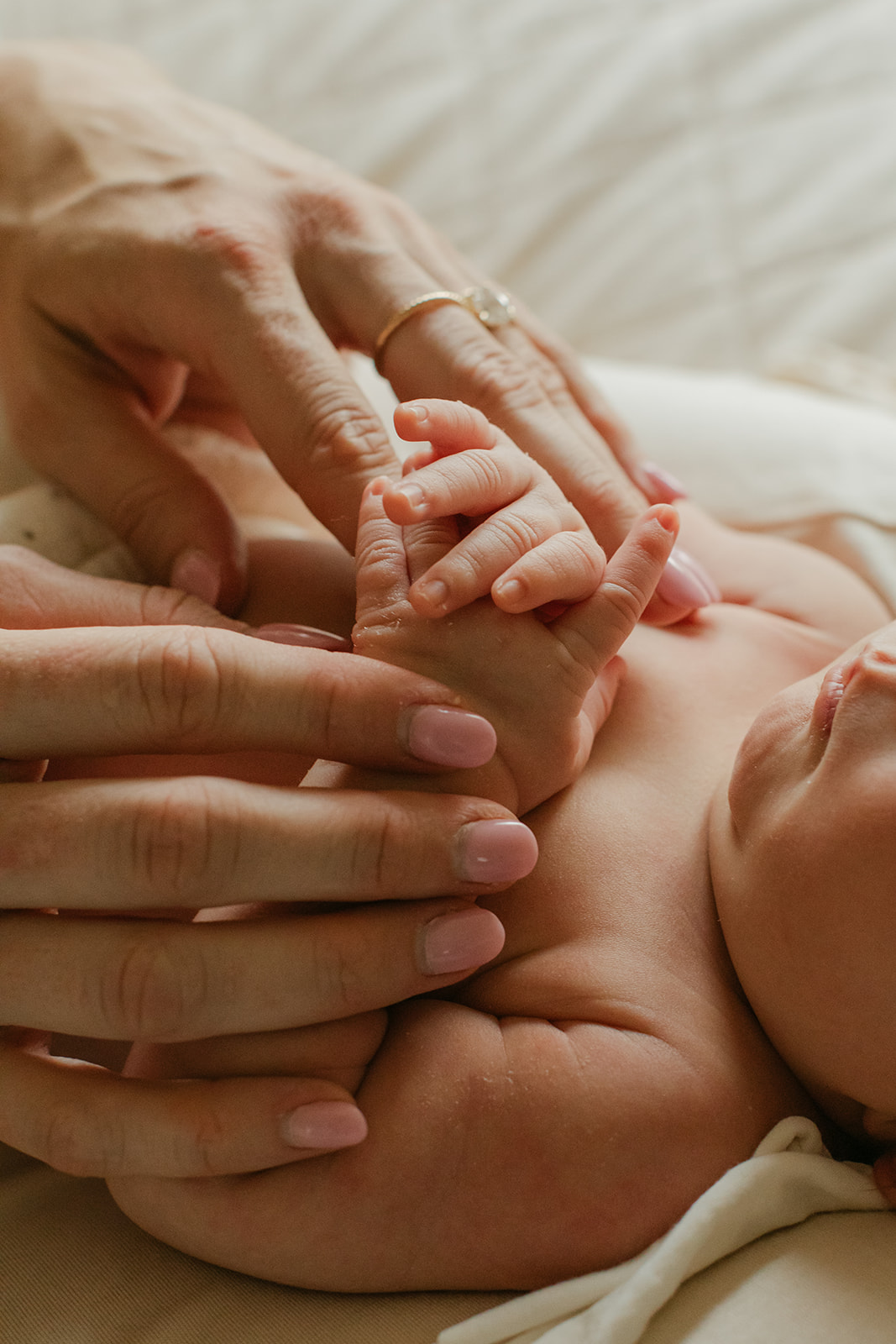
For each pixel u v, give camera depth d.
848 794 0.53
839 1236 0.54
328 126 1.47
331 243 0.72
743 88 1.43
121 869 0.49
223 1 1.50
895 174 1.39
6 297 0.76
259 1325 0.53
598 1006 0.56
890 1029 0.53
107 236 0.70
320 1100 0.51
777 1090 0.58
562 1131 0.53
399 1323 0.52
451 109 1.45
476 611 0.55
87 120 0.80
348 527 0.61
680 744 0.68
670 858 0.62
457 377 0.67
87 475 0.71
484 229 1.45
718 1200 0.52
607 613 0.55
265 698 0.51
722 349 1.41
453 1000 0.59
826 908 0.53
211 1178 0.53
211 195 0.72
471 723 0.51
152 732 0.52
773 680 0.73
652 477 0.79
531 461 0.58
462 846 0.51
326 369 0.63
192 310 0.67
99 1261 0.57
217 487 0.76
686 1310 0.51
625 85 1.44
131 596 0.63
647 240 1.42
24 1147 0.53
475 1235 0.52
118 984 0.50
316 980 0.50
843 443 1.00
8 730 0.52
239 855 0.49
